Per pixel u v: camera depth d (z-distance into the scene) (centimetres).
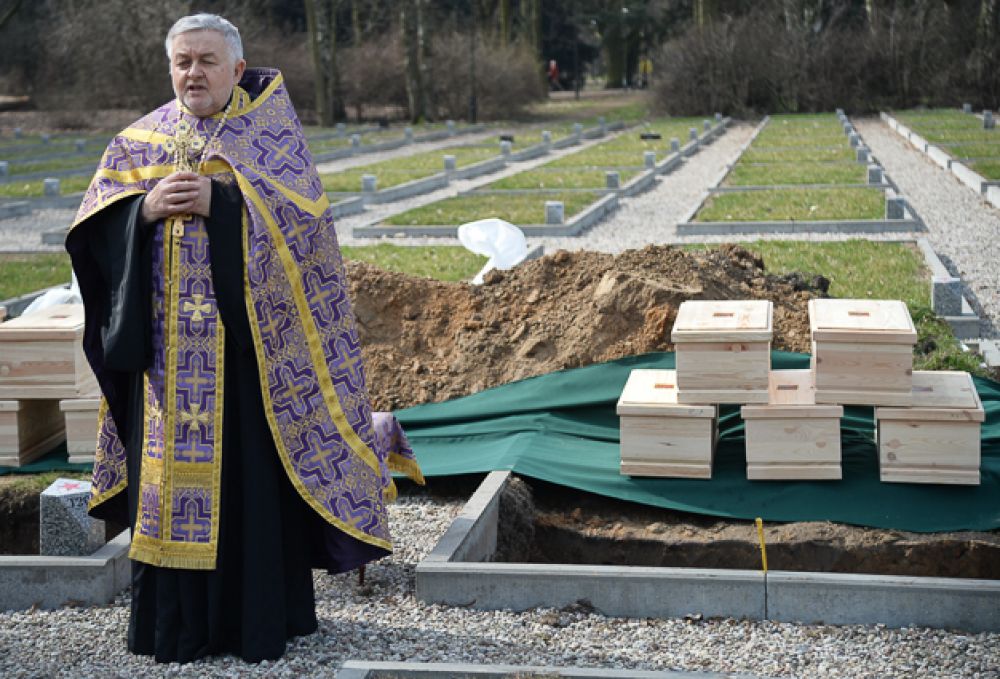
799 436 738
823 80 5262
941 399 725
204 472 556
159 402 562
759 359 736
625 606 625
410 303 1004
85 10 5169
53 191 2795
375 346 977
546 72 7700
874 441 791
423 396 927
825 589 606
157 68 5122
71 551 672
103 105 5359
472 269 1694
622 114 5834
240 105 574
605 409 879
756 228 2044
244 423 560
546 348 942
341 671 505
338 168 3512
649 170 3091
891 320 732
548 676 499
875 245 1795
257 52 5481
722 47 5334
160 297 560
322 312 580
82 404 830
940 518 709
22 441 841
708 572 620
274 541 563
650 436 760
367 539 580
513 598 632
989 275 1566
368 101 5847
